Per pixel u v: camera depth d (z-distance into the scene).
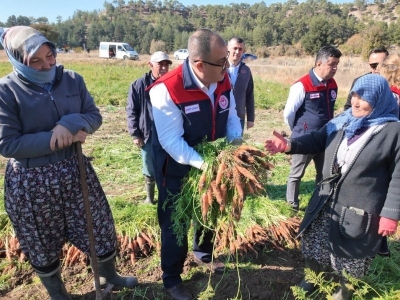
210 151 2.73
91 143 7.82
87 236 2.90
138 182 5.81
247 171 2.52
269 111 12.27
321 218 2.88
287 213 4.44
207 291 3.02
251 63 38.09
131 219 4.32
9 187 2.62
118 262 3.77
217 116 2.85
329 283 3.21
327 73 4.19
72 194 2.74
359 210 2.61
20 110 2.46
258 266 3.68
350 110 2.76
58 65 2.62
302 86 4.31
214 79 2.62
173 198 2.95
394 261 3.62
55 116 2.57
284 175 5.97
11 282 3.46
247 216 4.05
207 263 3.61
